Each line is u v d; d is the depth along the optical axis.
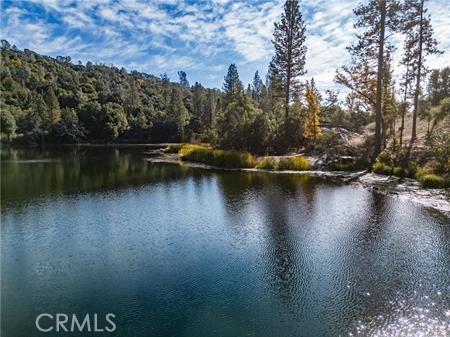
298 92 38.47
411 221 12.31
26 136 69.19
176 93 86.69
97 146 69.69
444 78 36.44
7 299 7.38
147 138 83.88
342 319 6.43
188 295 7.44
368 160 24.66
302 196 16.89
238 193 17.98
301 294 7.39
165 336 6.04
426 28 25.53
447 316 6.42
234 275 8.37
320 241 10.58
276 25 37.59
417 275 8.12
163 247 10.31
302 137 34.50
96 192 18.88
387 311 6.64
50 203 16.16
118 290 7.72
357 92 28.03
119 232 11.78
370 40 24.94
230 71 60.81
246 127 34.66
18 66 105.50
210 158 31.77
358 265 8.77
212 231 11.75
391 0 23.64
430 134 23.27
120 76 143.25
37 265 9.12
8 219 13.42
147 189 19.66
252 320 6.48
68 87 101.12
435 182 17.27
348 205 14.86
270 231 11.63
